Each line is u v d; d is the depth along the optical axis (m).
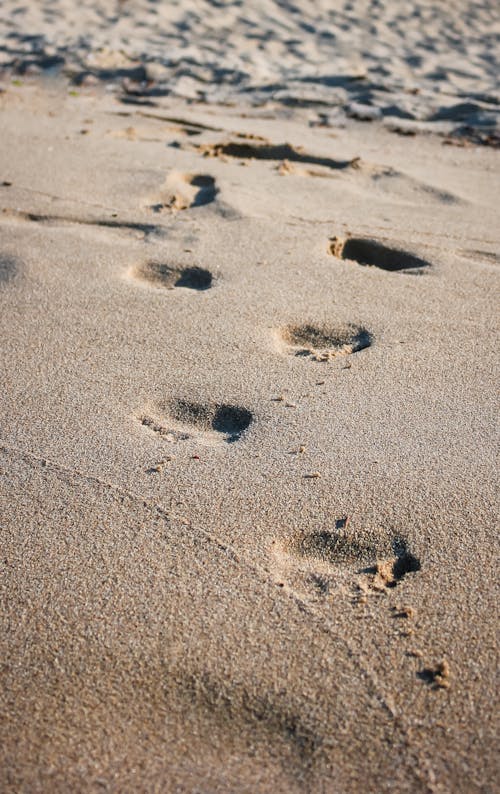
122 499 2.37
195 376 2.69
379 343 2.81
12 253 3.18
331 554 2.28
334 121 4.86
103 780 1.98
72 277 3.07
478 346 2.79
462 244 3.31
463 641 2.13
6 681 2.09
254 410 2.59
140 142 4.18
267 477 2.41
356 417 2.56
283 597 2.20
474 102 5.14
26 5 6.95
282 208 3.54
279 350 2.79
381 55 6.19
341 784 1.98
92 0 7.17
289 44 6.36
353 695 2.06
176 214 3.48
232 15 6.98
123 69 5.68
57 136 4.20
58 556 2.26
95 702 2.07
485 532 2.29
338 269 3.14
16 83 5.34
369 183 3.86
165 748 2.02
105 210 3.48
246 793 1.97
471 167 4.14
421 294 3.01
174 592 2.20
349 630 2.15
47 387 2.66
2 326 2.87
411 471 2.42
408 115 4.97
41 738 2.03
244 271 3.12
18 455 2.47
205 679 2.09
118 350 2.78
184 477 2.42
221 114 4.88
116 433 2.53
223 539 2.29
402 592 2.21
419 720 2.04
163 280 3.12
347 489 2.38
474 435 2.51
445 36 6.71
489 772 1.98
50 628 2.16
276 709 2.05
